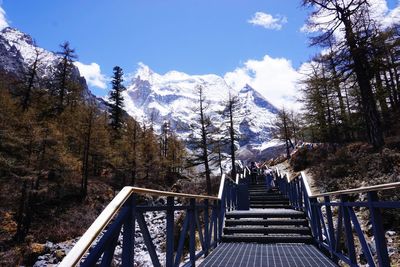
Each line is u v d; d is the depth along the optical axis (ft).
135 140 138.41
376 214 11.10
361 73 60.64
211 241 25.44
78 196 103.65
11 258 57.41
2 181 86.43
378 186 10.29
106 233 7.89
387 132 84.74
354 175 47.73
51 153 89.51
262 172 94.53
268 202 48.47
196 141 120.57
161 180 157.58
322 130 119.65
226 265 18.56
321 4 56.59
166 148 197.57
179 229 44.34
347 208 15.56
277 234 28.76
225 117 132.36
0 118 86.84
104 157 125.49
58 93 130.93
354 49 57.62
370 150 55.83
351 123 110.63
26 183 82.02
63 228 78.89
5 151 85.15
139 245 48.44
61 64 132.05
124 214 9.00
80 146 118.21
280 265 18.31
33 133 85.25
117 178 136.56
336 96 110.42
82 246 6.33
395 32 61.67
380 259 10.68
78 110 122.01
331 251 19.57
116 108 161.68
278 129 168.76
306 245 25.55
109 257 8.01
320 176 57.31
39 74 120.47
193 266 17.17
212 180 129.18
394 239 24.56
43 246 60.85
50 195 98.27
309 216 29.78
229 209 38.37
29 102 114.42
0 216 74.74
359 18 57.16
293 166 89.25
